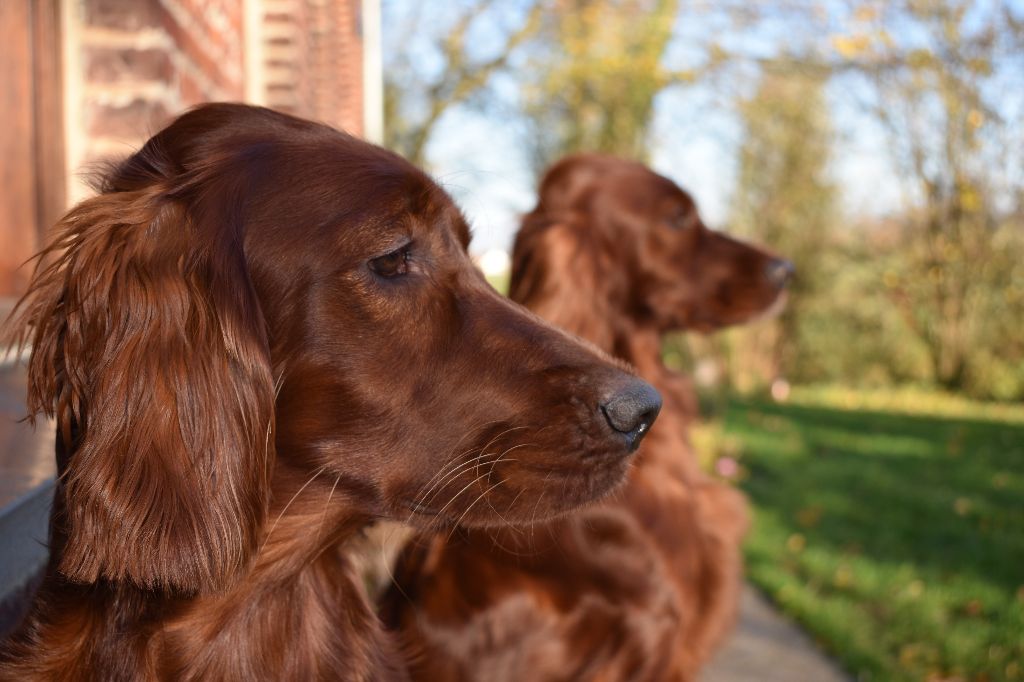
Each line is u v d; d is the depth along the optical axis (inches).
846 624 50.8
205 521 20.6
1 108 39.8
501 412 23.0
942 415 145.8
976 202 154.3
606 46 171.6
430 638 30.1
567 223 36.7
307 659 23.8
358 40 145.2
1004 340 166.2
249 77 73.6
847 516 75.6
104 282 21.2
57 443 22.3
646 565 32.2
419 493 23.2
